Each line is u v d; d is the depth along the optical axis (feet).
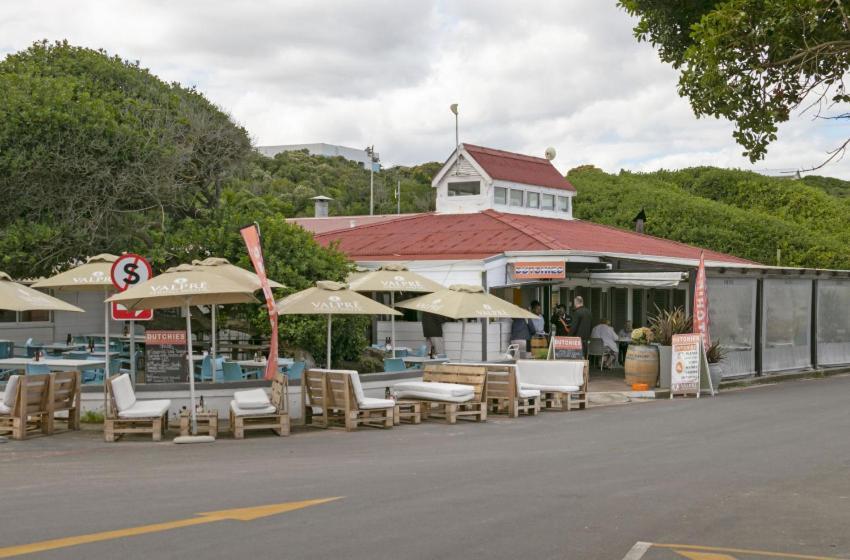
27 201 61.52
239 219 65.62
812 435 45.55
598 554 22.04
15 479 33.42
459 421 53.47
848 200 175.32
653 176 179.93
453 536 23.58
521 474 33.81
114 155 62.39
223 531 23.98
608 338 83.10
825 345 91.50
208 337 74.13
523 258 78.23
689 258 98.22
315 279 66.90
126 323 82.64
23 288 52.80
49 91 61.62
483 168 99.66
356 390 49.21
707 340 69.15
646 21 37.04
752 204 167.12
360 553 21.76
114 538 23.17
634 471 34.58
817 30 31.40
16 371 63.62
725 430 47.85
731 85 32.37
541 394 59.98
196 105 72.84
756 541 23.65
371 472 34.47
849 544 23.47
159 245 63.98
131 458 39.17
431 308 61.36
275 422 47.39
